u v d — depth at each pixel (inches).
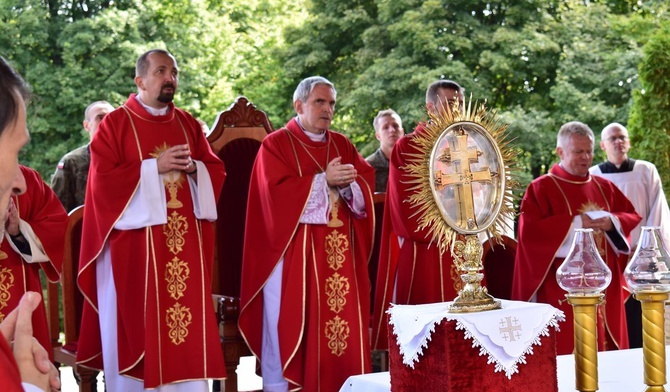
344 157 263.9
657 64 407.8
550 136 571.2
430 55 582.9
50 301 258.4
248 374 322.7
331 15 616.4
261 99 631.2
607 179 315.9
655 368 125.7
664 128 408.5
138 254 230.7
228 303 257.8
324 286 250.4
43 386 74.5
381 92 572.1
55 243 219.8
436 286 270.4
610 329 284.4
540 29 604.4
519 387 117.5
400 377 122.8
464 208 123.3
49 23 568.1
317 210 248.5
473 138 125.7
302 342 250.5
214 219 241.1
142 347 229.6
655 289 125.5
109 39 558.3
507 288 305.9
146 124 239.6
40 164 550.9
